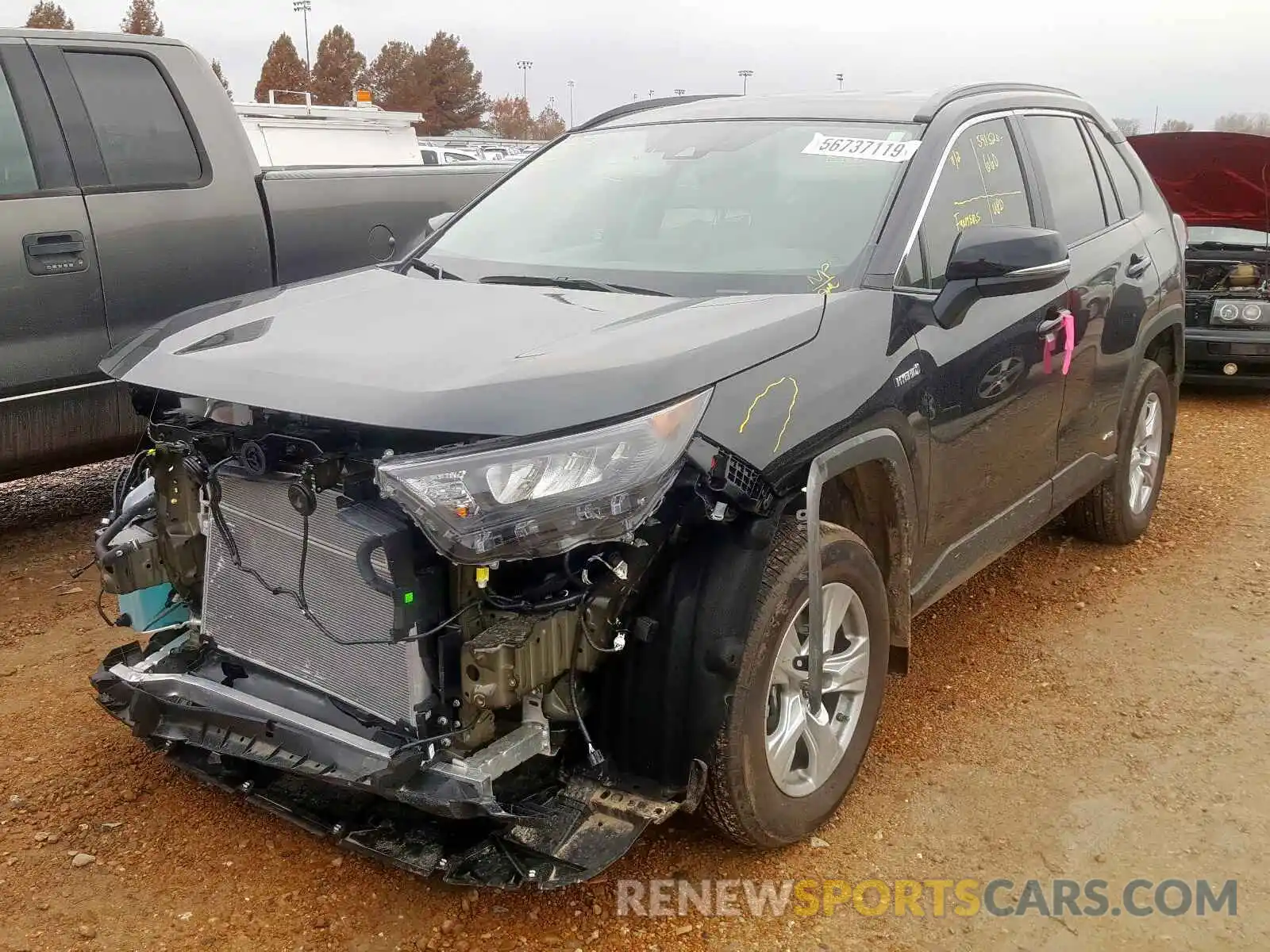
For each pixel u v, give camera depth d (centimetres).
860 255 339
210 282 549
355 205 613
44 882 296
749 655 277
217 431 287
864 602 321
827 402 291
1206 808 338
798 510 291
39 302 484
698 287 338
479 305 319
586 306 313
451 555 235
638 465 245
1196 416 852
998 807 338
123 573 312
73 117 504
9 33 492
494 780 277
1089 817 333
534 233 395
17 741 364
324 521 268
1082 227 465
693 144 408
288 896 293
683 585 270
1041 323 406
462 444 242
